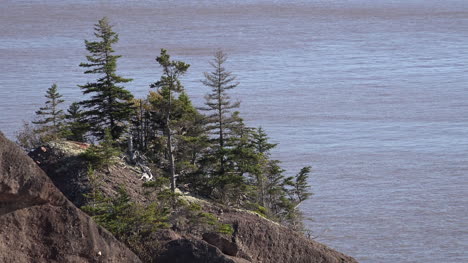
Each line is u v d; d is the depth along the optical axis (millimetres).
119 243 84125
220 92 185000
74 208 78750
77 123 187375
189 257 101250
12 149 71375
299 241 133750
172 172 153250
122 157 148000
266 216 175750
